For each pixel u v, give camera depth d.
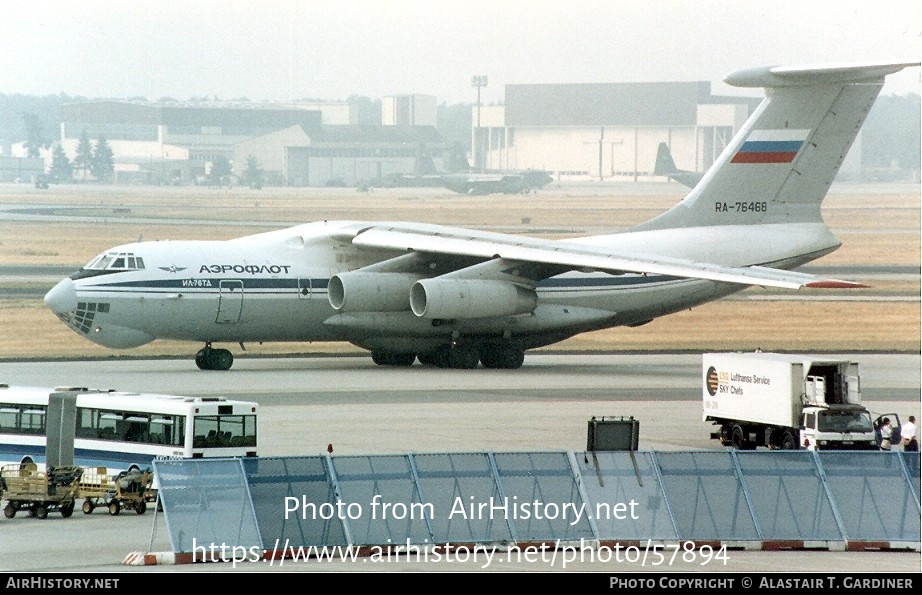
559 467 57.41
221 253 116.06
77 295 110.56
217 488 52.44
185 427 63.97
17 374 111.31
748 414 82.12
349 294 115.38
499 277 118.81
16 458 69.25
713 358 84.50
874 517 57.78
